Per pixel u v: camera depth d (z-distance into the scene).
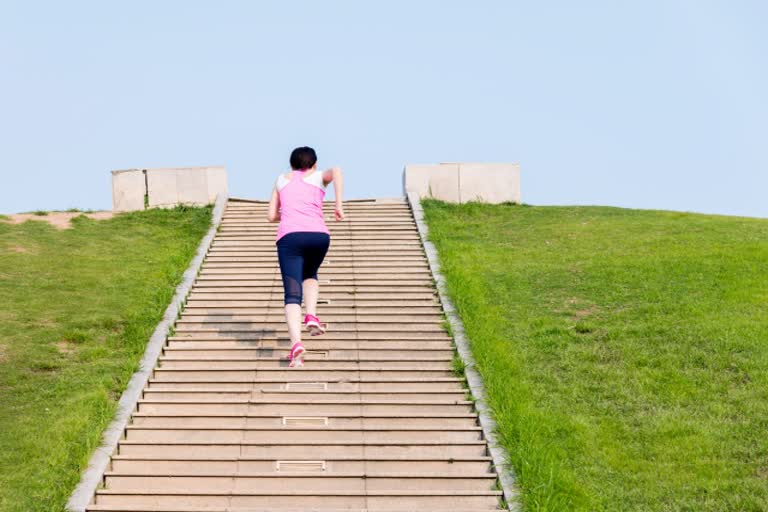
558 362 10.40
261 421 9.00
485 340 10.78
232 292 12.55
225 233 15.53
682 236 15.62
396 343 10.84
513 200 18.69
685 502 7.46
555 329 11.32
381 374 10.05
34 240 15.09
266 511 7.34
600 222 17.05
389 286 12.87
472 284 12.87
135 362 10.12
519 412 8.87
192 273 13.29
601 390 9.65
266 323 11.48
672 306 11.91
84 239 15.36
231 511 7.32
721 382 9.66
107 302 12.21
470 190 18.55
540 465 7.87
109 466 8.12
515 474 7.89
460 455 8.39
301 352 8.45
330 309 11.94
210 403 9.26
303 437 8.66
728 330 10.86
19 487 7.57
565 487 7.59
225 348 10.64
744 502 7.38
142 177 17.73
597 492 7.65
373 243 14.80
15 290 12.52
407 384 9.80
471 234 16.14
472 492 7.66
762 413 8.88
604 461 8.16
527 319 11.80
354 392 9.50
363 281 13.02
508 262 14.33
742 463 8.02
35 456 8.09
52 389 9.55
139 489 7.75
